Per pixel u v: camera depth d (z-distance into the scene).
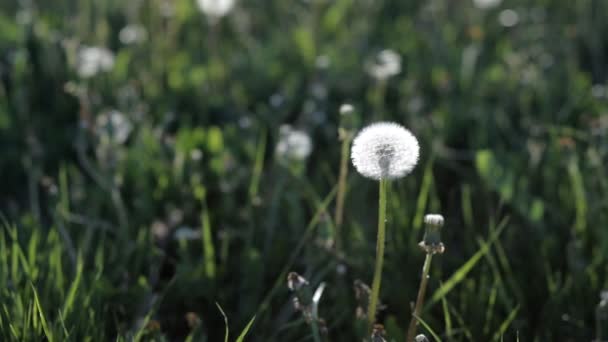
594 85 1.53
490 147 1.24
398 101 1.40
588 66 1.62
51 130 1.26
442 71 1.44
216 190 1.10
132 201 1.09
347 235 1.00
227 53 1.58
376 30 1.73
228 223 1.06
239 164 1.16
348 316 0.93
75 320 0.85
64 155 1.22
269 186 1.08
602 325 0.88
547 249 0.99
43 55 1.42
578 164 1.11
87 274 0.94
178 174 1.10
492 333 0.90
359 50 1.61
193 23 1.71
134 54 1.53
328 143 1.25
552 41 1.65
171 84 1.37
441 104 1.34
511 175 1.04
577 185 1.03
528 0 1.88
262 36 1.78
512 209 1.05
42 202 1.14
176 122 1.30
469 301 0.91
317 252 0.96
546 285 0.96
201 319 0.96
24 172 1.17
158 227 1.04
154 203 1.08
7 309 0.83
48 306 0.88
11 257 0.92
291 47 1.58
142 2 1.71
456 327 0.91
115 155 1.07
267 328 0.93
